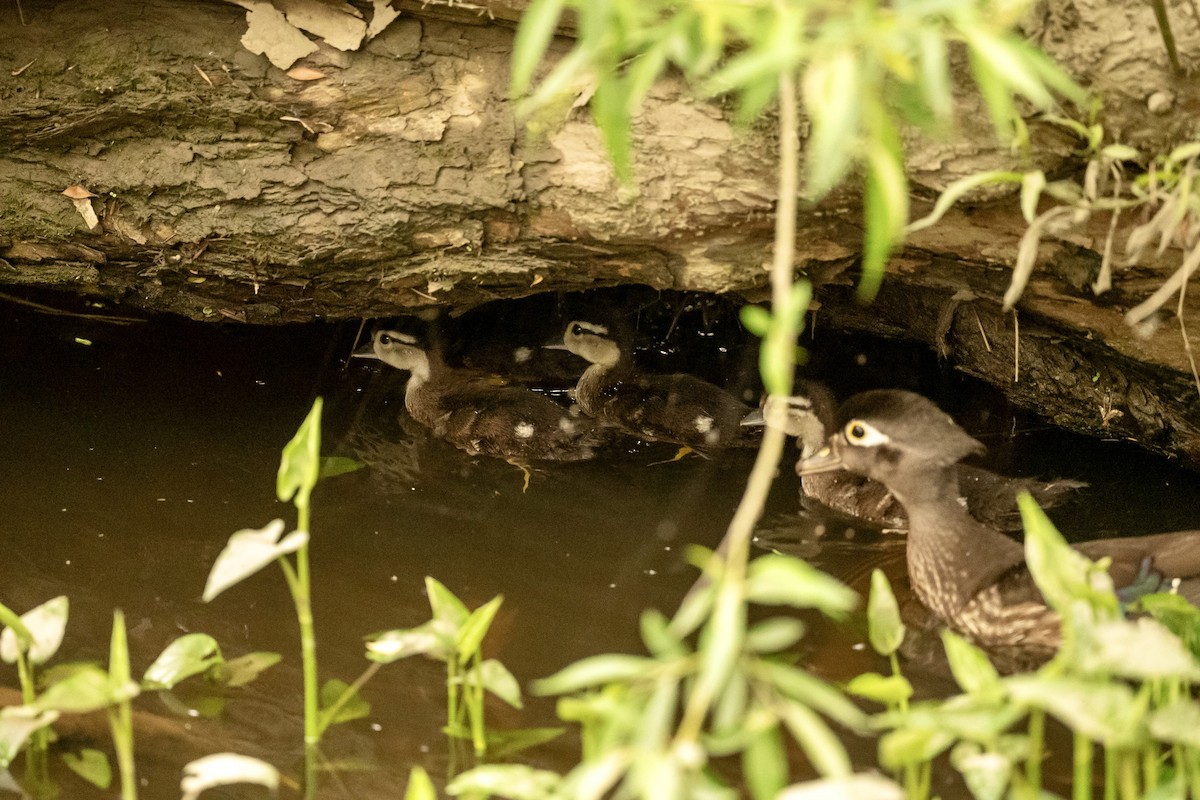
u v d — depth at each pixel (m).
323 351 12.59
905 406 9.06
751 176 8.13
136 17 8.43
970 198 7.85
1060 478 10.46
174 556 9.05
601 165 8.34
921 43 4.33
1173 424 10.20
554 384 13.16
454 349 13.17
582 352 12.40
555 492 10.37
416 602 8.52
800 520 10.08
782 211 4.68
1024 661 8.02
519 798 6.54
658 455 11.18
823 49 4.30
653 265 8.97
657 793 3.98
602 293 13.26
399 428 11.66
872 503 10.15
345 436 11.37
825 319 12.62
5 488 9.88
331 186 8.66
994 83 4.87
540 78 8.28
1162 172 6.79
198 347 12.40
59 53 8.48
